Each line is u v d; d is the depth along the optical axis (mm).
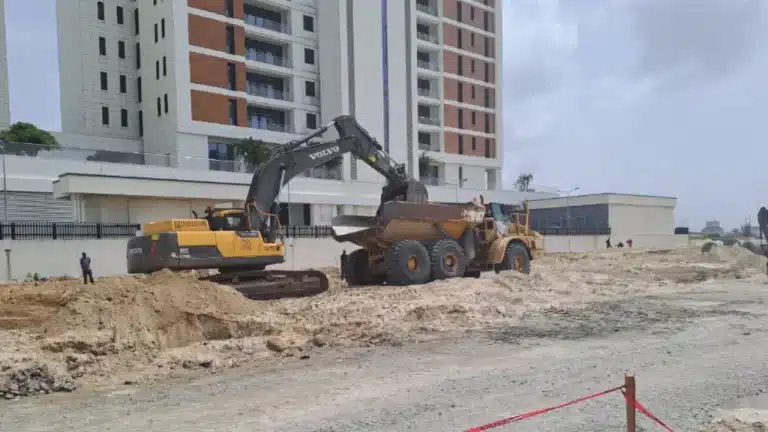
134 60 53312
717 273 25906
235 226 16594
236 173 45156
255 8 54750
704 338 11211
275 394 7750
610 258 36938
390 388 7887
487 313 14047
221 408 7172
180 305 11758
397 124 60375
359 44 57250
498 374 8570
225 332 11672
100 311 10961
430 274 18578
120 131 52344
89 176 33531
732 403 6980
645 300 17172
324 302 14836
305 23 57125
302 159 18234
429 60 67375
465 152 69000
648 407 6828
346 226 19656
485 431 6070
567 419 6438
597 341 11047
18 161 35656
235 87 50594
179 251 14883
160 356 10023
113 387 8531
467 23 70000
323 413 6832
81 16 50750
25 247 26078
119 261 28906
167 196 36562
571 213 61594
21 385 8180
